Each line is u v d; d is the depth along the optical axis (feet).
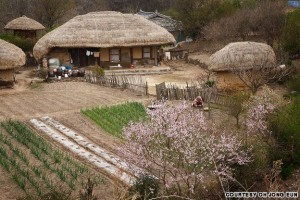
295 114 53.83
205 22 157.69
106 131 63.41
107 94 85.61
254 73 85.30
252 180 46.03
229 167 43.98
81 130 63.72
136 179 44.09
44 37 120.88
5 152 51.16
